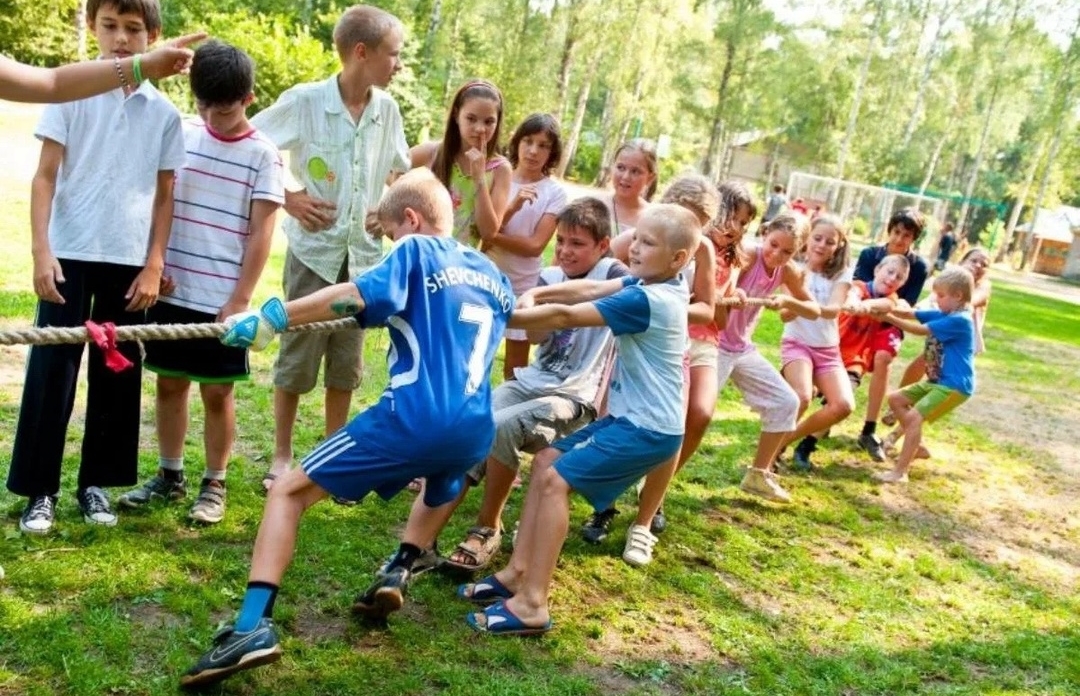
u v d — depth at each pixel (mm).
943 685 3715
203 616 3195
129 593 3285
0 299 6391
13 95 2637
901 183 43875
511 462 3842
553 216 4953
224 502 4020
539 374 4117
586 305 3504
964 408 9320
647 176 4812
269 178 3758
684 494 5375
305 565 3709
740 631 3848
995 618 4426
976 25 40375
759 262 5094
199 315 3754
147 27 3398
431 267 3064
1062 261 48188
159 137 3520
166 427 3965
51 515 3611
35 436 3502
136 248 3531
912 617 4309
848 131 39625
